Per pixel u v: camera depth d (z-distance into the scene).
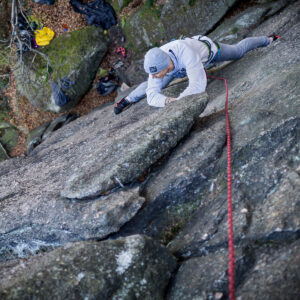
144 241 1.98
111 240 2.04
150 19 5.90
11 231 2.96
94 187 2.52
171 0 5.51
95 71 6.78
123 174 2.56
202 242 2.09
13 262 2.60
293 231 1.76
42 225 2.77
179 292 1.84
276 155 2.27
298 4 4.58
